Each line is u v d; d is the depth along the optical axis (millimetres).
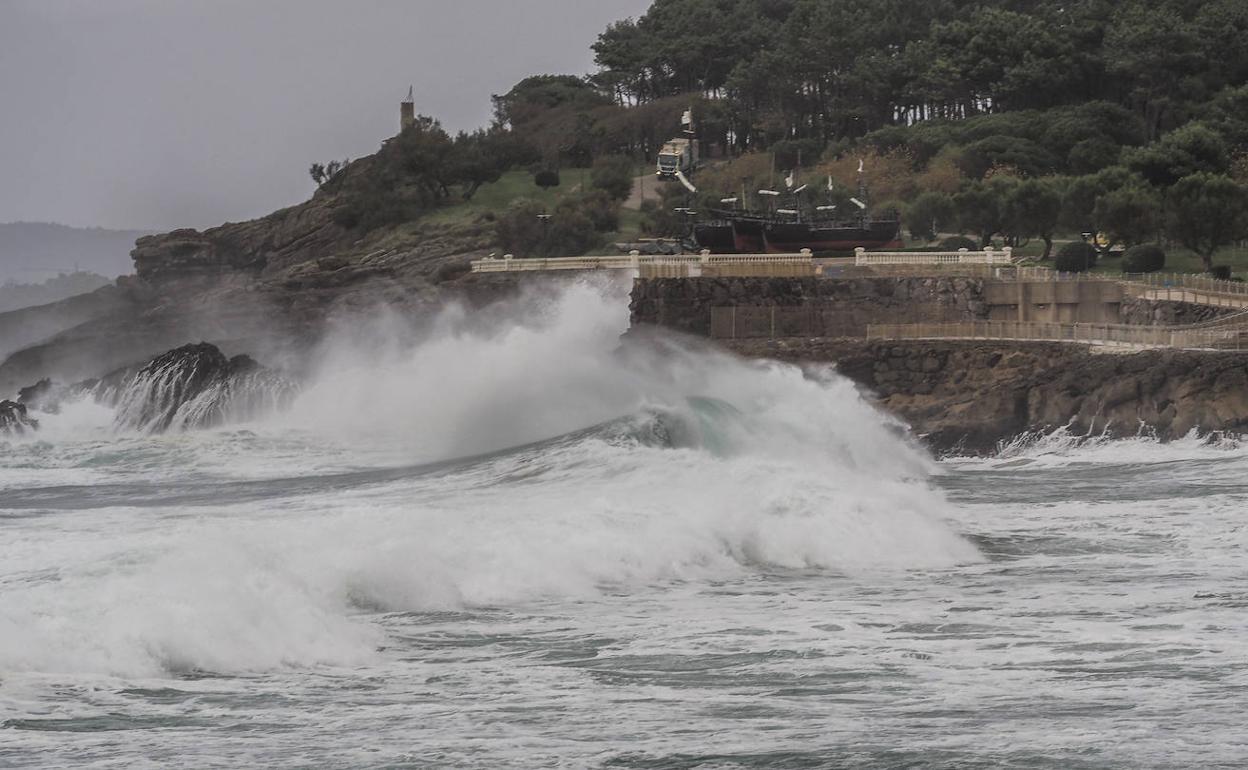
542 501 176250
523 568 140500
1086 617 130125
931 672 110000
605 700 101812
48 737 90000
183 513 192250
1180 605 135250
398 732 93250
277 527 141125
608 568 146500
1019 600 139000
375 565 131125
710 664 112812
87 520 183000
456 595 133500
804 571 154875
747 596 140500
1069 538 178875
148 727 92812
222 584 116000
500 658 114125
